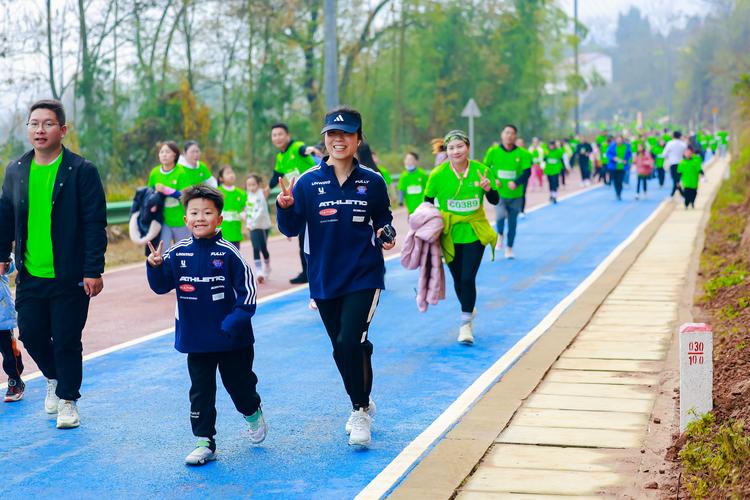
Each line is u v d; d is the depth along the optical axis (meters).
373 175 6.35
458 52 52.09
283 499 5.43
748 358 7.44
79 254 6.87
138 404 7.58
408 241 9.18
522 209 16.44
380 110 52.09
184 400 7.69
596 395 7.41
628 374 8.05
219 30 34.31
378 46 49.00
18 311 6.98
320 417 7.10
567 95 62.38
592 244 18.17
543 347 9.14
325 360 9.01
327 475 5.82
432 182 9.47
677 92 141.38
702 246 17.00
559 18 58.47
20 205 6.79
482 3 54.16
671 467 5.67
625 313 10.88
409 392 7.70
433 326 10.55
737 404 6.22
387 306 11.91
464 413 7.02
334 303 6.43
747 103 24.45
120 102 29.92
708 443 5.72
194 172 12.52
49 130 6.75
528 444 6.25
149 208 12.33
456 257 9.52
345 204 6.26
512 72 54.78
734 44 33.09
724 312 9.94
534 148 38.75
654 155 39.84
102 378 8.46
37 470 6.02
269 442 6.52
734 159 33.22
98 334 10.52
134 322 11.26
